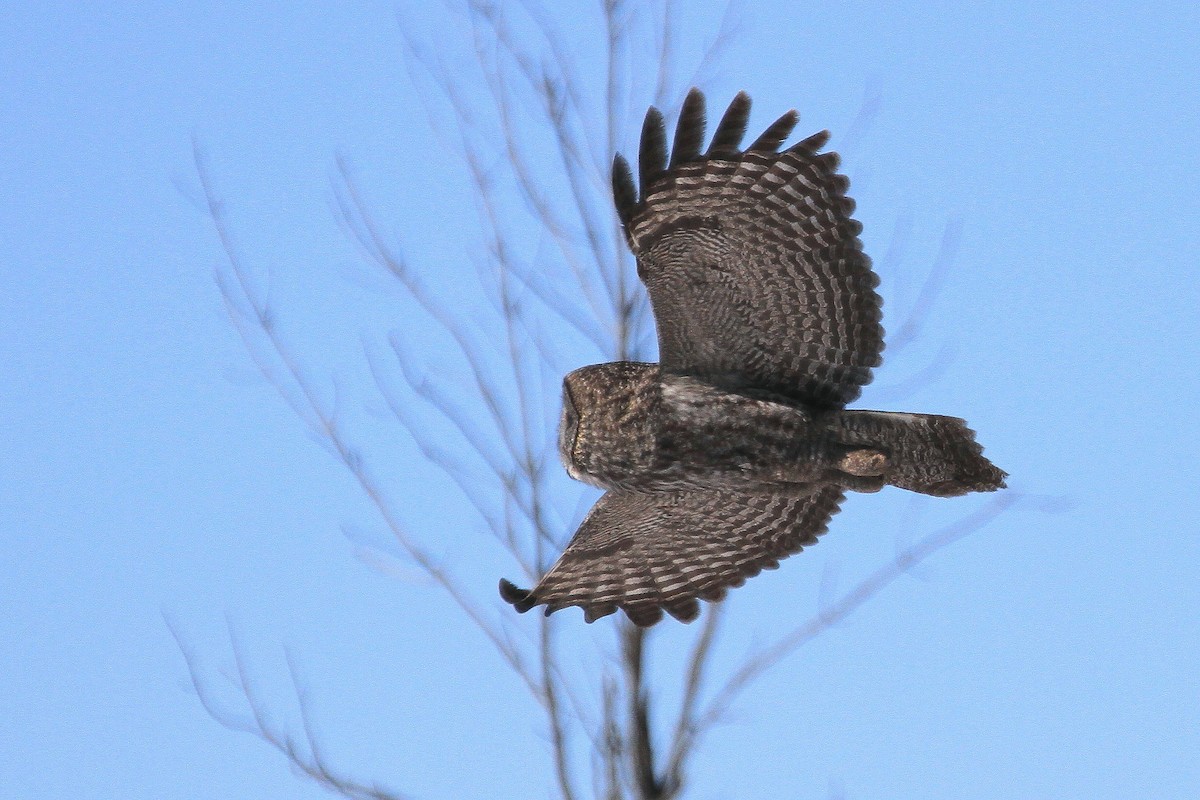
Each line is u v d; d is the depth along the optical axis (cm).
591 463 1400
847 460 1348
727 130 1257
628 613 1507
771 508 1501
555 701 1644
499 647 1648
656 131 1264
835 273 1287
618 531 1509
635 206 1279
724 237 1282
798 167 1264
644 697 1648
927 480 1371
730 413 1348
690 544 1520
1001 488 1383
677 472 1383
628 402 1377
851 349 1314
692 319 1326
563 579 1516
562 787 1623
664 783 1630
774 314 1311
